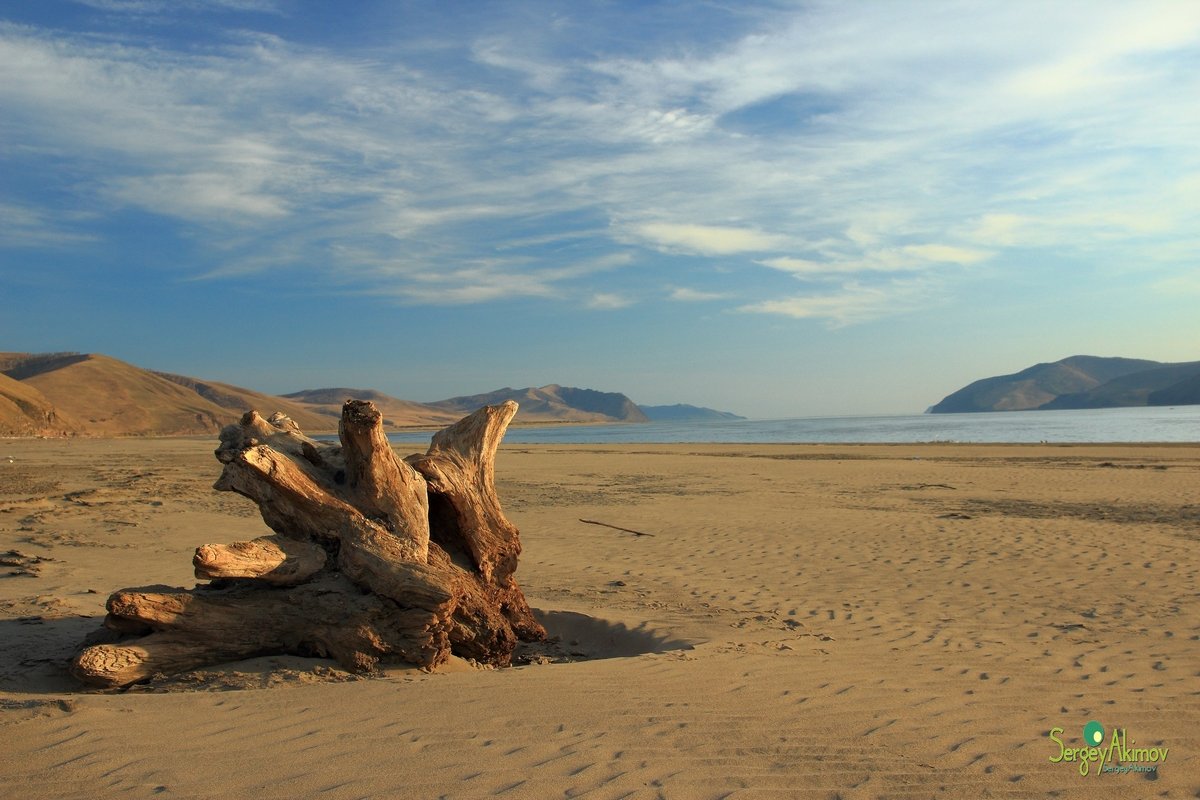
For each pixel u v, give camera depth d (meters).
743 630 7.70
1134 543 12.73
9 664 6.41
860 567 11.23
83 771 3.96
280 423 7.48
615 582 10.41
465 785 3.76
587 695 5.30
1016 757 4.25
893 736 4.54
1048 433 74.81
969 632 7.59
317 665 6.29
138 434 171.25
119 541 12.92
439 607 6.43
